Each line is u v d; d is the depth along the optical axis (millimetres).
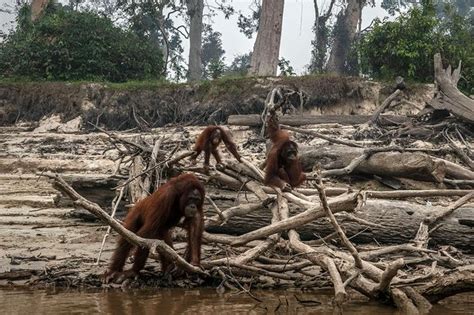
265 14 34969
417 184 14102
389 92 24891
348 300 8180
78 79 30922
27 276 9023
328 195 11562
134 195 11859
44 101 27641
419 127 19281
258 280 9070
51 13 38375
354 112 24781
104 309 7410
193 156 11922
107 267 9383
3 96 28062
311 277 9016
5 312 7211
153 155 11609
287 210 10047
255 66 35062
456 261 9188
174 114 26000
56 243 11484
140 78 32031
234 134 21984
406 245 9273
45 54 31047
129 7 38469
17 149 23484
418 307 7695
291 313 7375
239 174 11281
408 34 26469
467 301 8211
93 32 31609
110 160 20406
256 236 9211
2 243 11461
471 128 19203
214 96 25516
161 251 8164
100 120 26750
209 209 11750
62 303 7688
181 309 7477
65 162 20594
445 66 26031
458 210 11344
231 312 7367
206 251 10352
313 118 21547
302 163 14992
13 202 16344
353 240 11273
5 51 32219
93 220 13789
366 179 14461
